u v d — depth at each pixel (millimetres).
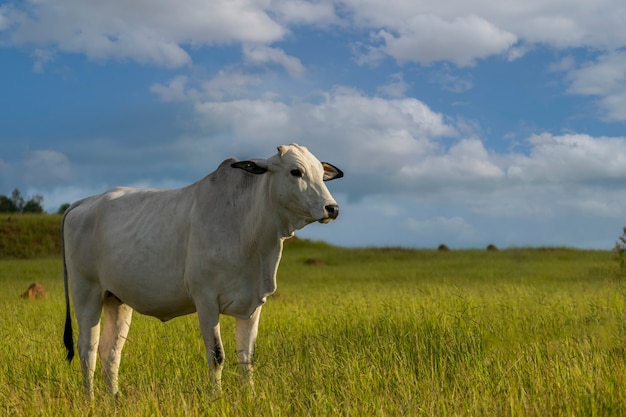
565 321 8133
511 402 4766
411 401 5090
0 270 26281
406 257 34281
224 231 6074
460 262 30062
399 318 8844
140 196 6809
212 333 6051
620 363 5828
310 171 5926
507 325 7918
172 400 5324
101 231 6785
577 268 24500
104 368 6883
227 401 5328
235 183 6188
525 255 32312
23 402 5543
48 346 8273
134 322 10672
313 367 6230
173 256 6266
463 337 7371
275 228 6059
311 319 9922
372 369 6164
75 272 7016
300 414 5117
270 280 6141
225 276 6059
